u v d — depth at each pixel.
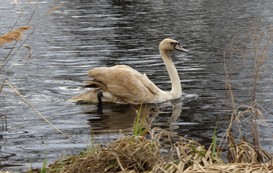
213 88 16.20
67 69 18.97
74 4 35.22
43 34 25.53
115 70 15.65
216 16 30.02
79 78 17.81
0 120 13.53
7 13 32.31
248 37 23.61
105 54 21.25
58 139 12.05
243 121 12.82
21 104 14.91
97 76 15.65
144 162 8.09
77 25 27.80
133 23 28.34
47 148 11.45
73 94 16.09
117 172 7.82
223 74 17.67
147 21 28.92
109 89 15.49
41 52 21.66
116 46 22.64
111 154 8.13
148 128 9.03
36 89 16.47
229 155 8.62
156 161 8.10
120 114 14.33
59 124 13.27
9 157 10.97
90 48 22.31
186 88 16.44
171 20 29.03
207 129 12.56
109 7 33.94
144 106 15.14
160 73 18.45
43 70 18.80
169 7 33.81
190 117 13.68
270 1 34.97
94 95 15.49
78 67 19.25
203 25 27.33
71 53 21.42
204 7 33.50
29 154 11.14
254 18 28.80
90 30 26.45
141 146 8.17
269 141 11.34
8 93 15.91
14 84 16.97
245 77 17.12
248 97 14.98
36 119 13.63
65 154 11.03
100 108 14.91
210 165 7.45
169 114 14.18
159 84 17.25
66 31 26.22
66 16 30.69
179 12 31.86
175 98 15.64
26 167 10.39
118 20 29.25
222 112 13.86
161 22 28.52
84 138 12.10
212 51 21.33
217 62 19.42
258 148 8.51
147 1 36.38
